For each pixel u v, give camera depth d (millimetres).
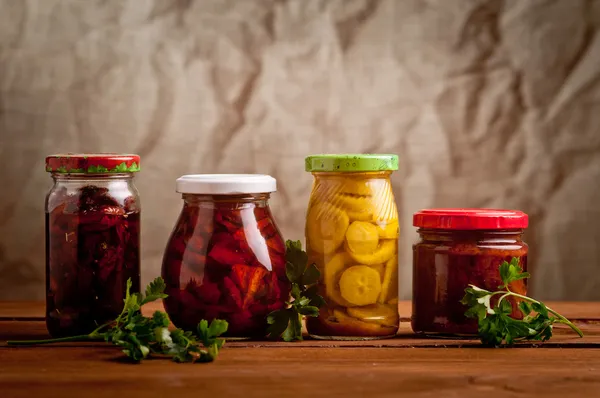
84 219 1059
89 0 1518
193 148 1529
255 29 1524
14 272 1540
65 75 1521
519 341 1090
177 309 1065
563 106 1547
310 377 897
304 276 1070
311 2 1524
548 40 1544
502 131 1546
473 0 1536
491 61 1541
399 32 1533
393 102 1537
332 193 1080
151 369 929
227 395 837
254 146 1532
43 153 1528
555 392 854
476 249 1079
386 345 1061
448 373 914
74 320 1065
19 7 1519
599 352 1024
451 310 1088
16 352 1016
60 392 844
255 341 1084
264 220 1083
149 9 1521
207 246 1050
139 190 1531
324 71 1528
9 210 1532
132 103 1523
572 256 1563
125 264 1082
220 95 1527
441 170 1547
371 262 1073
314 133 1532
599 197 1554
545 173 1554
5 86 1522
